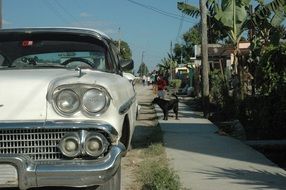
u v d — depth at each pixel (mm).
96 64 6195
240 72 17141
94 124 4480
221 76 21875
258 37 18906
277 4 17422
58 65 5734
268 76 12406
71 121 4500
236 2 17547
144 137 12625
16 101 4602
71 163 4465
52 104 4551
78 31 6383
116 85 5102
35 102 4566
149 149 10305
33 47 6191
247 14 17953
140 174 7941
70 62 6152
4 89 4664
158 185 6703
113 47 6766
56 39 6301
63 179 4414
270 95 12164
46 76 4836
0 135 4516
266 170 8312
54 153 4527
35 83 4684
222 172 8141
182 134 13039
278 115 12031
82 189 5207
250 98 14281
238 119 14898
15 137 4520
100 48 6312
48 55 6152
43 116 4539
